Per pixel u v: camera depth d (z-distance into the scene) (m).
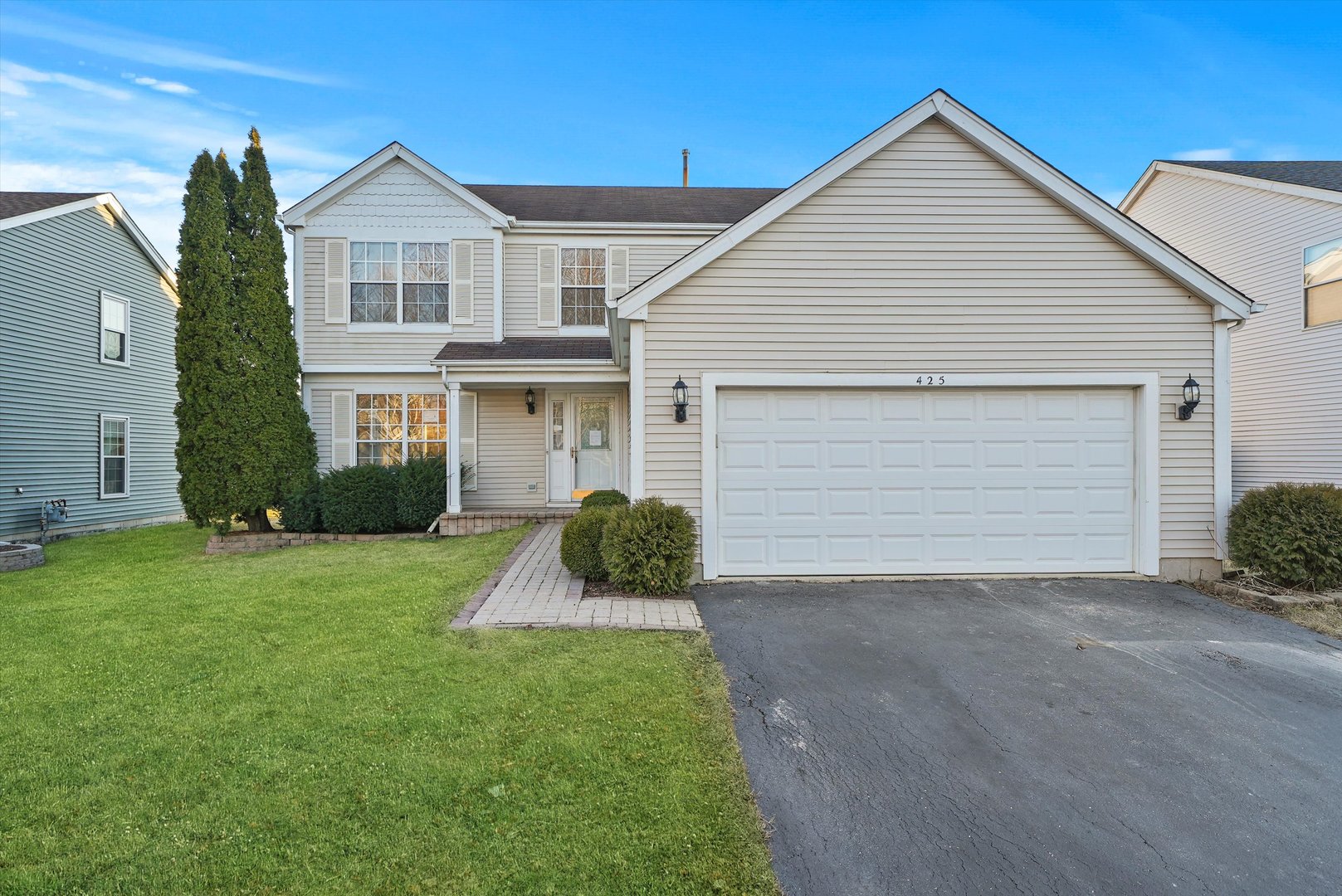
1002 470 7.13
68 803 2.77
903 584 6.83
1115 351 7.05
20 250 11.05
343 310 11.50
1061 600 6.23
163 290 14.58
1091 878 2.45
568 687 4.00
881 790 3.02
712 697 3.91
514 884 2.29
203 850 2.47
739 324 7.02
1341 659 4.72
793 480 7.07
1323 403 10.22
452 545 9.31
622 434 11.90
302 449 10.50
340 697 3.86
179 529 12.60
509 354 10.67
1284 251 10.83
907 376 7.04
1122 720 3.75
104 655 4.60
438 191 11.63
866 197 7.06
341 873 2.35
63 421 11.94
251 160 10.02
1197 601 6.23
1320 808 2.91
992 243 7.07
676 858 2.46
